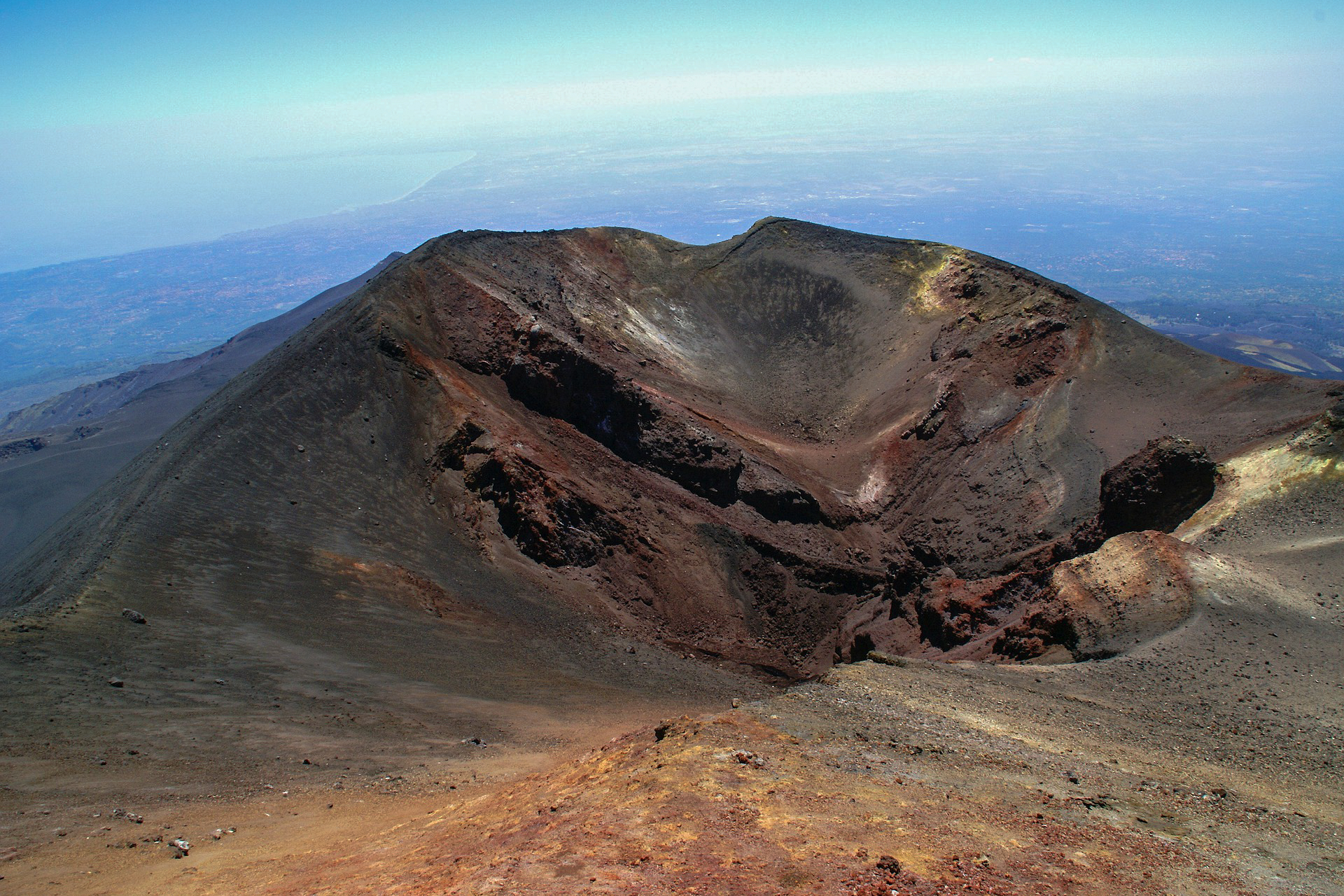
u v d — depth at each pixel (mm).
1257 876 10289
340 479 39281
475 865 9547
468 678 27484
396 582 33656
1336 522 31203
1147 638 25797
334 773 17906
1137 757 17453
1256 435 45188
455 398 46531
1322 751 18312
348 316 50062
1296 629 24797
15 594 29797
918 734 16453
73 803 14414
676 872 8812
